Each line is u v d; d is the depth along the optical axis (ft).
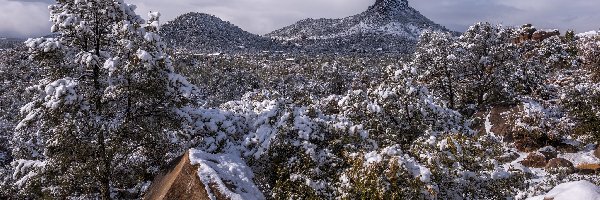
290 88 266.57
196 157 35.06
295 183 41.09
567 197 26.09
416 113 56.80
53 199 46.26
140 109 46.57
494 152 42.96
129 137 45.29
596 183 54.80
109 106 45.55
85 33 44.04
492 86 105.19
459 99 107.86
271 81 328.49
